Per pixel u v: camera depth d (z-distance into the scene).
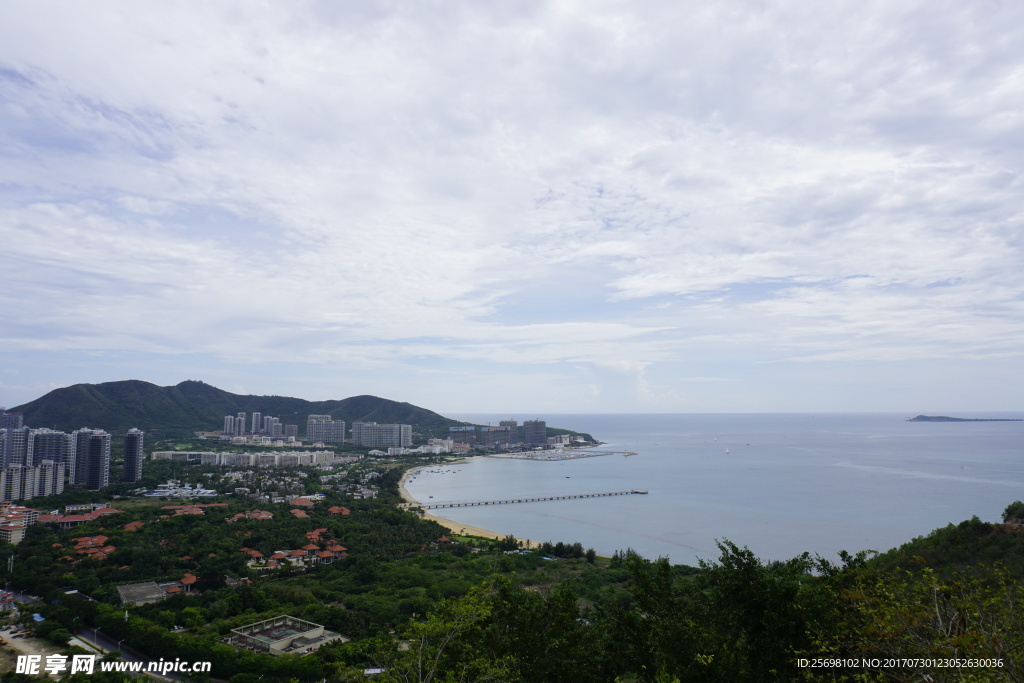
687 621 27.83
